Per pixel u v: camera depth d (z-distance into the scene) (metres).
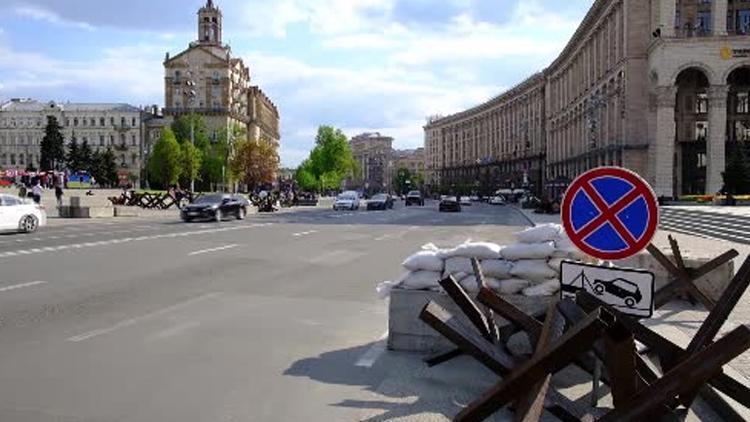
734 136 69.00
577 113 98.31
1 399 5.64
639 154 67.62
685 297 10.30
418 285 7.41
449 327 4.75
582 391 5.89
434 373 6.53
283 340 7.92
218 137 115.31
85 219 38.34
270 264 15.65
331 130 127.19
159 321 8.88
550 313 4.70
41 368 6.57
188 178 104.44
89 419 5.21
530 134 137.50
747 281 4.87
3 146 158.38
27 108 158.38
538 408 3.82
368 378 6.38
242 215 39.62
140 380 6.24
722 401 5.06
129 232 26.42
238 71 141.50
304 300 10.78
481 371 6.59
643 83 67.88
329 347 7.61
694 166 68.88
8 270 13.77
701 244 20.67
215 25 139.38
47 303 10.01
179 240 22.17
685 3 72.25
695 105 68.88
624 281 5.04
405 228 31.69
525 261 7.21
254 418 5.29
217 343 7.72
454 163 194.50
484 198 141.62
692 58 61.41
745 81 68.38
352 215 47.66
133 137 153.12
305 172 133.75
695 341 4.76
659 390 3.55
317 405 5.61
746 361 6.49
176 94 132.75
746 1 74.31
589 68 90.06
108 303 10.12
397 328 7.39
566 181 83.25
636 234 5.05
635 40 67.88
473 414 4.07
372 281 13.03
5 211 25.44
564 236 7.23
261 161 107.81
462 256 7.34
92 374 6.40
